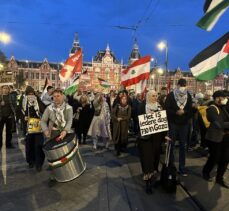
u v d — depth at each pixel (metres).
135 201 5.34
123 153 9.33
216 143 6.07
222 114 5.96
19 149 9.62
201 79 5.98
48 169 7.20
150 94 5.97
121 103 8.94
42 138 7.02
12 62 90.44
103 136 9.84
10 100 9.69
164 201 5.38
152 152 5.83
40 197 5.44
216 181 6.26
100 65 98.69
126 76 11.02
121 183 6.30
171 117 6.69
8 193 5.60
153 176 6.30
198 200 5.36
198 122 9.34
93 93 15.70
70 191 5.77
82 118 10.88
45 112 6.14
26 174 6.80
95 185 6.13
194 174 6.87
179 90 6.70
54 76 94.81
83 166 5.88
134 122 12.63
